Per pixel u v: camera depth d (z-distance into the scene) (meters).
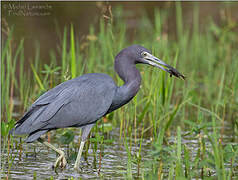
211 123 9.19
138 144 11.41
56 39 17.53
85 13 21.44
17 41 17.66
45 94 9.90
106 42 15.57
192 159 9.98
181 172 8.26
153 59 10.39
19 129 9.65
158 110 11.40
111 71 14.00
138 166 9.11
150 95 11.70
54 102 9.65
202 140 9.19
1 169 9.15
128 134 12.24
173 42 19.70
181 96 15.58
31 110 9.71
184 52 17.98
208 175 9.05
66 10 21.52
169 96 12.12
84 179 8.76
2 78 11.94
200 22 23.92
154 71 11.85
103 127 11.26
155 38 16.77
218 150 8.71
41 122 9.54
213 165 8.22
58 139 11.52
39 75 14.61
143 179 8.55
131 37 20.44
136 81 10.42
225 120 13.78
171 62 15.48
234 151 8.70
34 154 10.38
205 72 18.11
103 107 9.98
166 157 8.09
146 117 13.45
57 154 10.36
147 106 11.34
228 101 14.27
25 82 14.73
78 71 13.07
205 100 15.54
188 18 24.27
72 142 11.21
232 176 8.95
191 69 17.53
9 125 8.98
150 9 25.45
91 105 9.85
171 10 24.69
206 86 16.23
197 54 18.42
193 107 14.56
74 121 9.82
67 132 10.38
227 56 18.69
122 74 10.48
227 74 16.45
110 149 10.97
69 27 19.80
